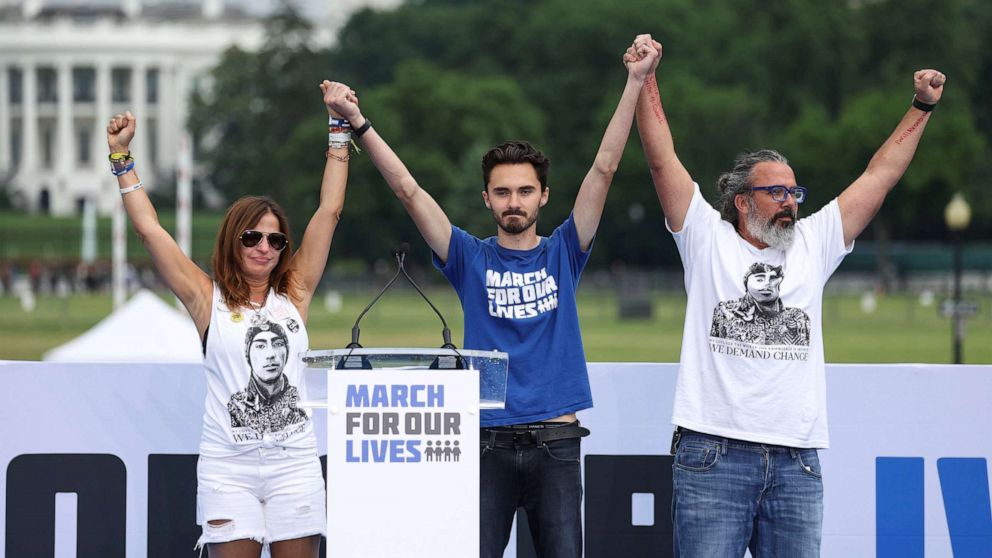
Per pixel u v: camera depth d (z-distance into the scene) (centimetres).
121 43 19375
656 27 14262
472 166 12206
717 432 950
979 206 13750
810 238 986
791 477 951
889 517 1157
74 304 8931
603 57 14450
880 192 1009
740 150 12488
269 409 956
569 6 14950
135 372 1162
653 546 1168
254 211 970
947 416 1155
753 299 959
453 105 13100
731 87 13625
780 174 962
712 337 964
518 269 983
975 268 13225
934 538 1158
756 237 969
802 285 964
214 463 956
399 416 852
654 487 1166
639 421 1165
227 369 959
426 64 15000
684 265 1000
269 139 15000
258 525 955
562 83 14300
